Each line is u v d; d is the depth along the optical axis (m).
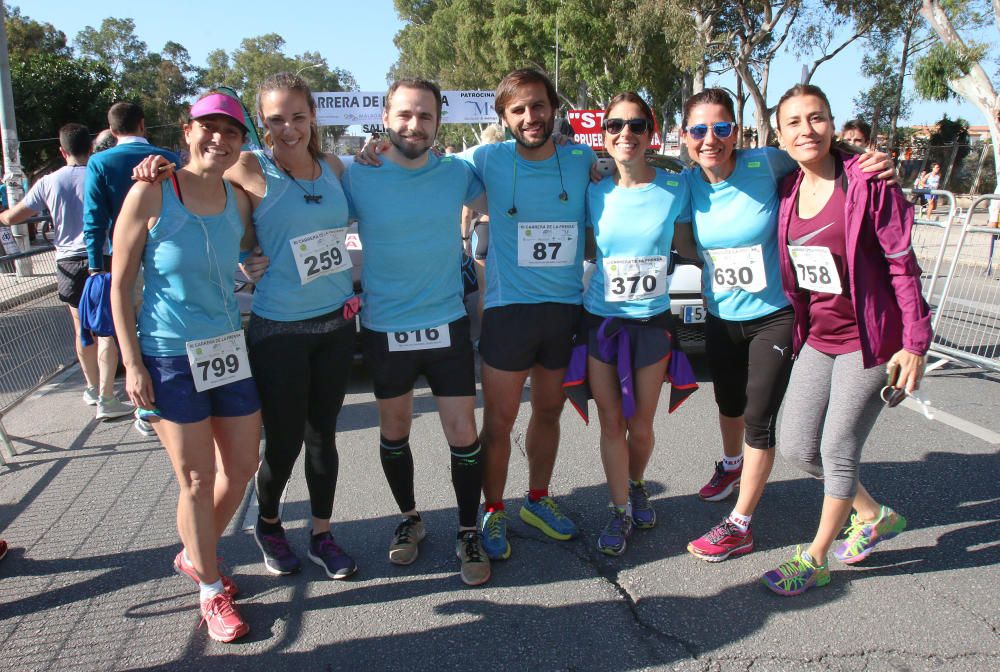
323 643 2.55
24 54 27.81
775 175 2.86
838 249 2.56
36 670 2.46
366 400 5.23
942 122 28.02
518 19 33.88
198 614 2.75
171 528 3.45
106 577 3.03
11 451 4.41
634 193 2.90
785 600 2.72
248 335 2.77
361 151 2.88
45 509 3.69
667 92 29.88
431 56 56.12
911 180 20.50
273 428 2.75
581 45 28.91
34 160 25.34
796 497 3.55
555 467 3.99
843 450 2.66
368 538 3.27
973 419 4.59
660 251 2.94
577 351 3.04
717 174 2.90
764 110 22.66
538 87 2.79
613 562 3.03
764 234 2.86
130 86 65.31
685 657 2.43
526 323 2.94
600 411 3.05
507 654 2.46
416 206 2.76
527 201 2.92
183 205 2.39
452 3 48.97
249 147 3.20
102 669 2.46
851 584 2.81
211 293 2.48
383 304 2.85
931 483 3.63
